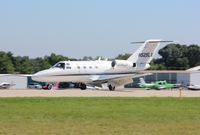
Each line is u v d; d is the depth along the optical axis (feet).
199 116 162.81
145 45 409.49
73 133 121.19
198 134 121.80
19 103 209.46
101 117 156.04
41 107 190.08
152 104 215.72
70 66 394.93
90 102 222.07
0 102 214.28
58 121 144.25
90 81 402.11
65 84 564.71
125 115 163.02
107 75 403.34
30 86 645.51
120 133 121.90
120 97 264.31
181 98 264.31
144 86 609.42
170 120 150.10
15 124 136.15
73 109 183.11
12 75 644.27
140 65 409.08
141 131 125.70
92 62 404.36
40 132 122.11
